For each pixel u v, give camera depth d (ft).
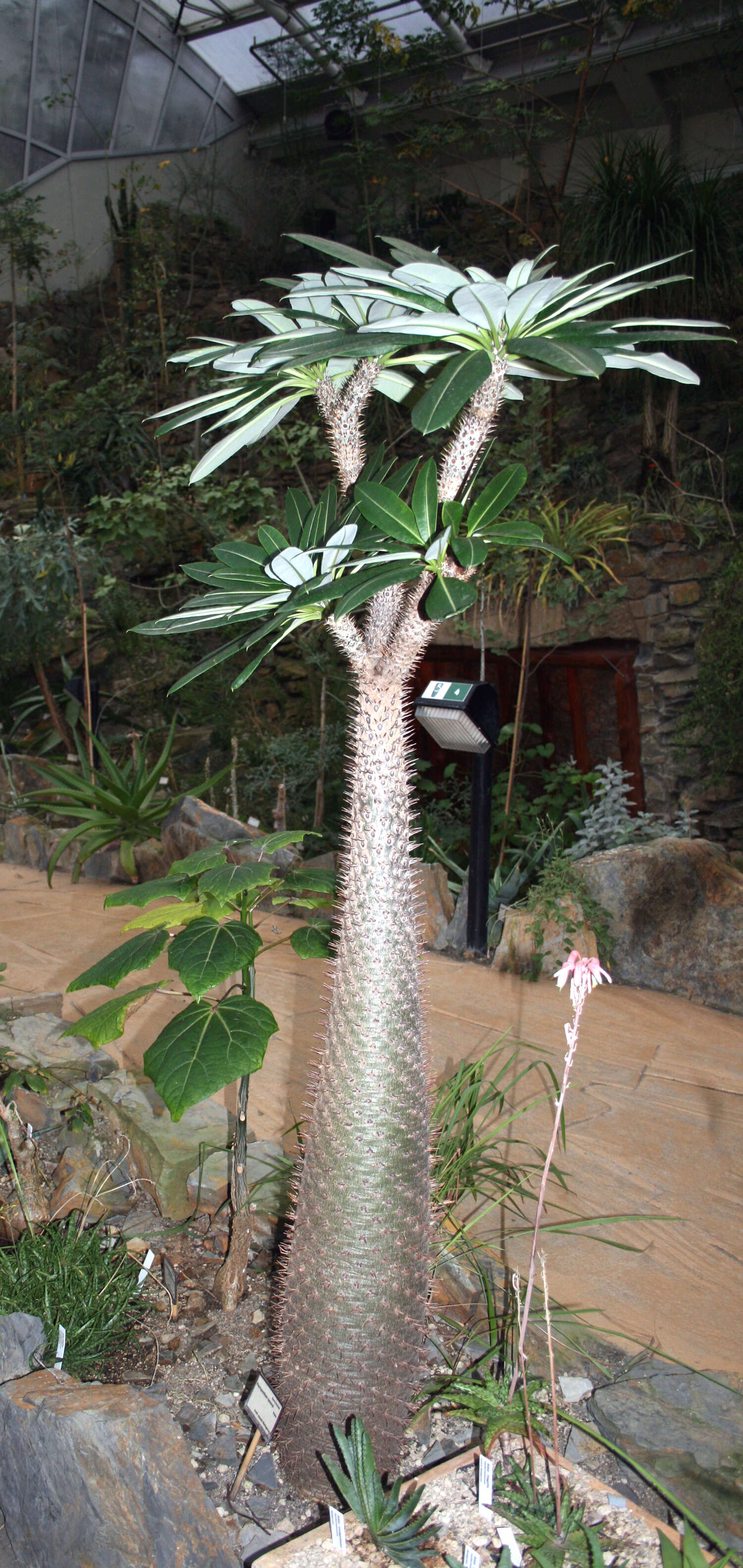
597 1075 10.50
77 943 14.53
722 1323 6.73
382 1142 4.78
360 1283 4.86
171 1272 6.80
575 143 34.53
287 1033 11.12
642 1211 8.05
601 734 21.43
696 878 13.15
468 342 4.19
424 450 29.55
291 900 6.21
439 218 39.99
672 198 23.98
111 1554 4.71
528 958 13.30
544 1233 7.69
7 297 45.60
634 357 4.25
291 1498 5.36
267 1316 6.70
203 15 43.73
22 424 36.96
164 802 19.38
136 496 25.04
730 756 19.48
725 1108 9.84
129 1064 10.00
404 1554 4.69
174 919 5.90
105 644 30.17
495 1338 6.35
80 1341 6.24
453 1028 11.57
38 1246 6.88
